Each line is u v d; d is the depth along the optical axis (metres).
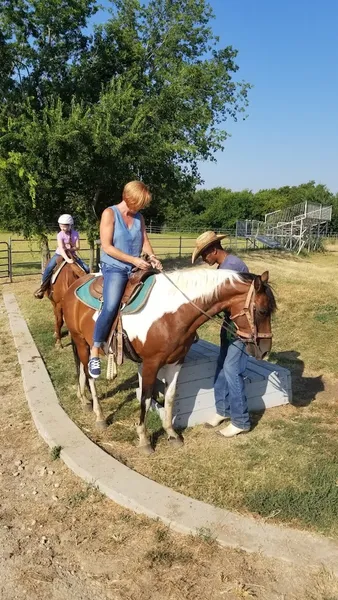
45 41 15.77
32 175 13.26
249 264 19.83
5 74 15.63
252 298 3.69
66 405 5.20
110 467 3.87
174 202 18.08
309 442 4.42
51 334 8.11
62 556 3.02
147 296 3.82
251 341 3.73
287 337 8.02
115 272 3.82
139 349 3.89
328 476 3.79
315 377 6.23
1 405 5.34
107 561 2.96
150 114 14.97
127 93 14.02
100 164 13.98
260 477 3.81
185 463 4.03
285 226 31.73
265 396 5.17
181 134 16.47
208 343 5.52
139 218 3.94
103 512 3.43
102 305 3.94
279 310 10.01
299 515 3.29
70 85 15.77
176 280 3.81
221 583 2.74
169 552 2.99
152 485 3.61
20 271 17.42
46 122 13.52
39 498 3.65
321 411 5.16
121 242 3.83
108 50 16.38
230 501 3.50
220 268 4.31
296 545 3.00
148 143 14.60
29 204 14.02
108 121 13.09
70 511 3.46
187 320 3.77
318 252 29.78
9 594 2.71
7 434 4.68
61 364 6.59
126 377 5.97
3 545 3.12
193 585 2.73
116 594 2.70
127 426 4.71
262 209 63.41
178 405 4.64
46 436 4.45
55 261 7.12
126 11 17.27
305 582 2.73
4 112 14.37
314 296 11.54
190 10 17.39
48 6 14.75
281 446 4.33
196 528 3.13
